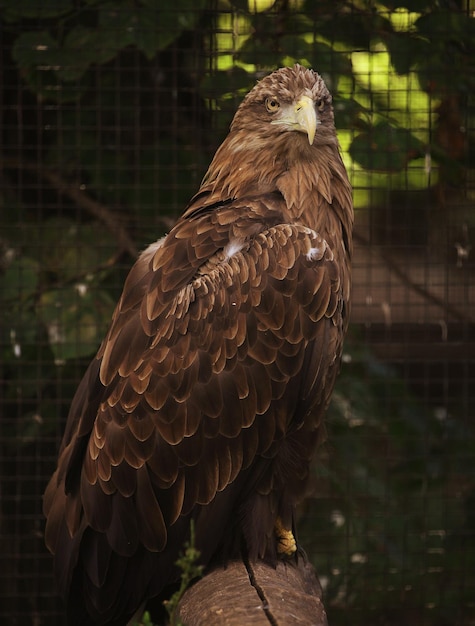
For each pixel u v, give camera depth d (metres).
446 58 11.48
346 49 11.33
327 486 11.82
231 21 11.13
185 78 11.54
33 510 11.87
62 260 11.53
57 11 10.93
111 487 7.01
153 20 10.91
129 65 11.63
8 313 11.29
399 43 11.35
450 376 12.76
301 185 7.55
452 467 12.05
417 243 12.28
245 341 6.98
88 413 7.20
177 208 11.63
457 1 11.59
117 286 11.45
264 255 7.07
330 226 7.65
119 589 7.20
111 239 11.55
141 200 11.65
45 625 11.89
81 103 11.76
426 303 12.12
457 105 11.82
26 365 11.47
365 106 11.34
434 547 11.98
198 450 6.96
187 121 11.72
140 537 7.02
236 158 7.74
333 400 11.75
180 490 6.99
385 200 12.62
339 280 7.21
